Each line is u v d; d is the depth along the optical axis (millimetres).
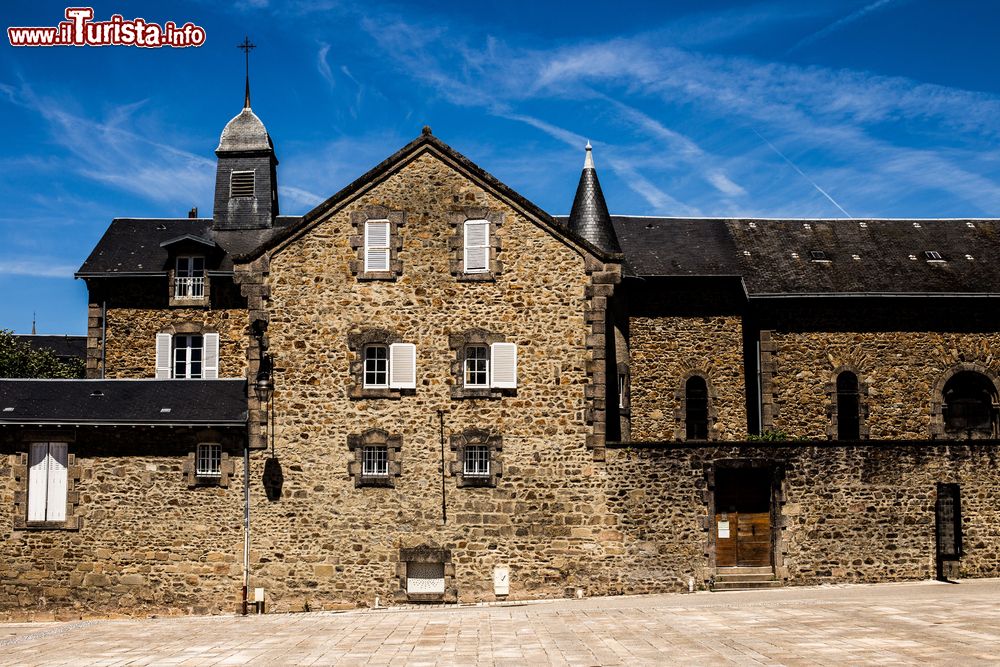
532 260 22297
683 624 16812
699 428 26641
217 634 17891
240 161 29531
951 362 26062
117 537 21844
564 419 21906
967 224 29578
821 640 14727
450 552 21719
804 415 25797
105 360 26438
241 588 21641
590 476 21750
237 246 28000
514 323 22188
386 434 21984
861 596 19547
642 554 21578
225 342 26422
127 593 21734
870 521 21797
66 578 21812
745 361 26703
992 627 15328
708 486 21734
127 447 22031
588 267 22172
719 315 26859
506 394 22016
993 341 26188
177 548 21797
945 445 22047
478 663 14094
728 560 21938
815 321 26047
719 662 13438
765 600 19438
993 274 26938
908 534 21828
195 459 22047
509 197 22391
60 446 22125
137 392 23188
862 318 26094
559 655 14484
